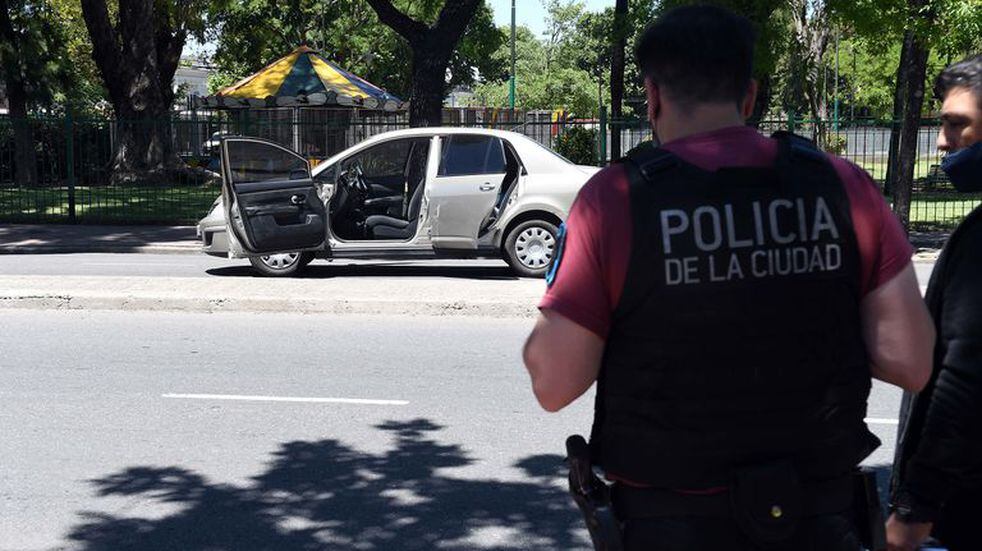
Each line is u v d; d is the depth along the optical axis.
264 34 46.84
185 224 21.36
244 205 12.48
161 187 25.77
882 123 19.91
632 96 71.00
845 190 2.25
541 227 12.91
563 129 23.73
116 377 8.02
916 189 18.94
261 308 10.44
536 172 12.91
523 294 10.65
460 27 19.78
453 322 10.03
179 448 6.41
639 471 2.20
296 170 12.73
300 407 7.25
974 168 2.62
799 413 2.17
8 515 5.40
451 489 5.75
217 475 5.96
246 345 9.07
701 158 2.23
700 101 2.26
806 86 24.52
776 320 2.15
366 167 13.56
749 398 2.16
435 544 5.04
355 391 7.64
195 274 14.13
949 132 2.67
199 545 5.04
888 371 2.27
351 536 5.14
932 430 2.39
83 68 49.00
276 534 5.17
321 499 5.61
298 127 22.47
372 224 13.10
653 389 2.17
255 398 7.46
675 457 2.16
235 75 55.00
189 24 35.50
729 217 2.17
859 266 2.23
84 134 24.52
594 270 2.20
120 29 30.34
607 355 2.24
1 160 25.36
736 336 2.14
